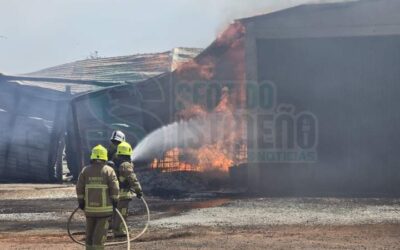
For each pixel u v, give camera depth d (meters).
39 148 27.25
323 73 20.31
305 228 12.05
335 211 14.59
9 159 27.30
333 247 9.90
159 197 18.73
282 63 20.53
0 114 27.14
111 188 8.58
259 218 13.54
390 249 9.75
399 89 19.81
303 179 20.42
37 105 27.28
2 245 10.42
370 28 19.75
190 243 10.34
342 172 20.22
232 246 10.03
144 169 24.86
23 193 20.33
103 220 8.56
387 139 19.92
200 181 22.05
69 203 17.50
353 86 20.14
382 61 19.91
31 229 12.50
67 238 11.26
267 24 20.44
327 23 20.05
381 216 13.66
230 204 16.30
